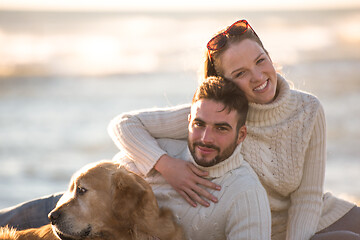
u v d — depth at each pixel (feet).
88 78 72.90
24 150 38.34
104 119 48.29
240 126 9.70
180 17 237.66
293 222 10.92
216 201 9.71
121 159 11.04
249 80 10.19
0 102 56.59
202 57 11.28
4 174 32.58
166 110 11.14
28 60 90.17
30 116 49.65
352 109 49.85
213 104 9.29
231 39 10.32
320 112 10.93
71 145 39.83
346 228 11.19
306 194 11.02
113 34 146.20
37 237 9.98
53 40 129.80
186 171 9.95
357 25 179.11
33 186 30.53
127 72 77.77
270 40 124.57
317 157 11.00
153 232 9.61
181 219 10.03
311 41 122.11
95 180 9.58
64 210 9.38
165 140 10.98
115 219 9.55
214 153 9.53
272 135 10.48
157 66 82.94
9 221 11.21
